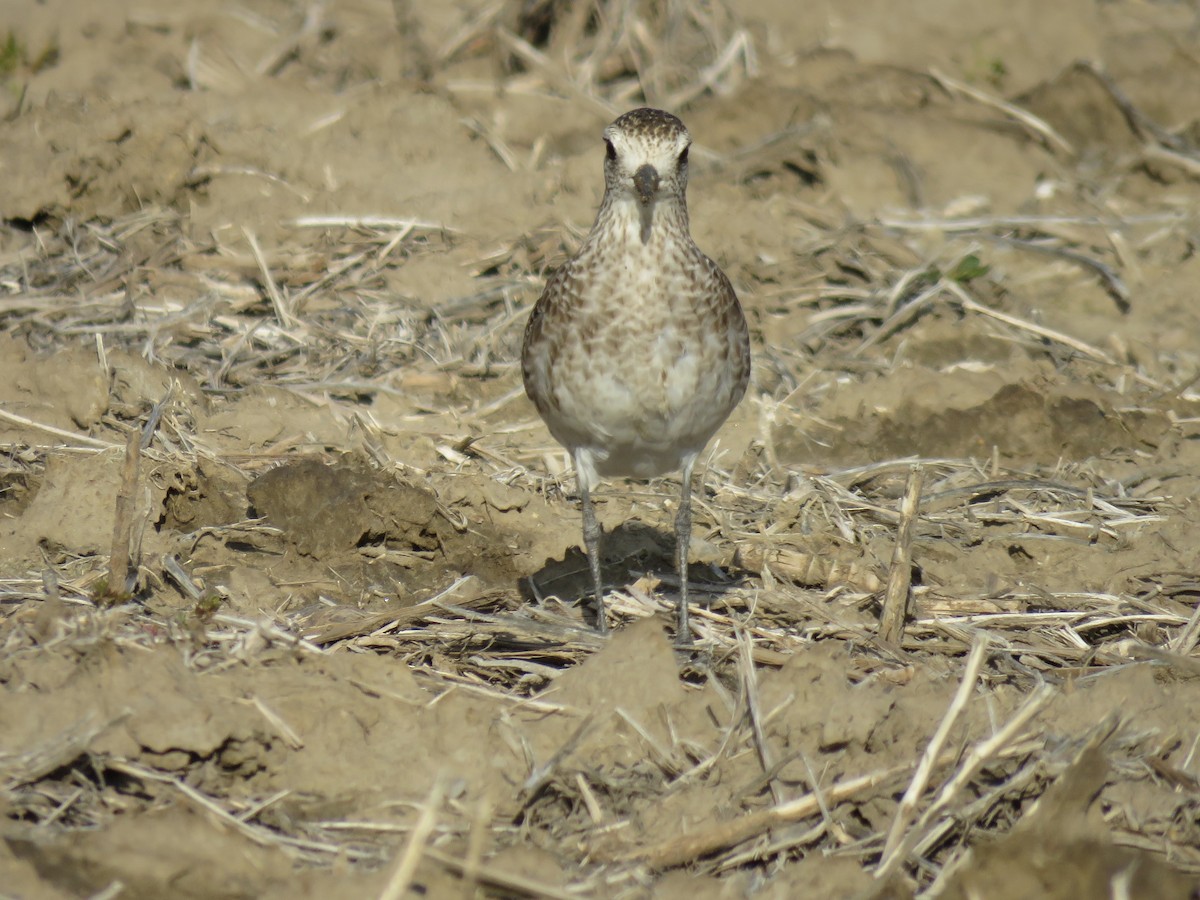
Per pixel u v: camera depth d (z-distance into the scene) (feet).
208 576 36.35
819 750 28.99
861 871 25.99
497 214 56.95
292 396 45.78
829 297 54.29
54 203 54.85
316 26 72.43
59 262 52.75
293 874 24.90
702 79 70.33
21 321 48.49
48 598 32.14
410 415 45.88
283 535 38.19
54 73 65.72
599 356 32.65
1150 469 44.29
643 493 42.52
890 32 76.64
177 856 24.66
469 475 41.04
